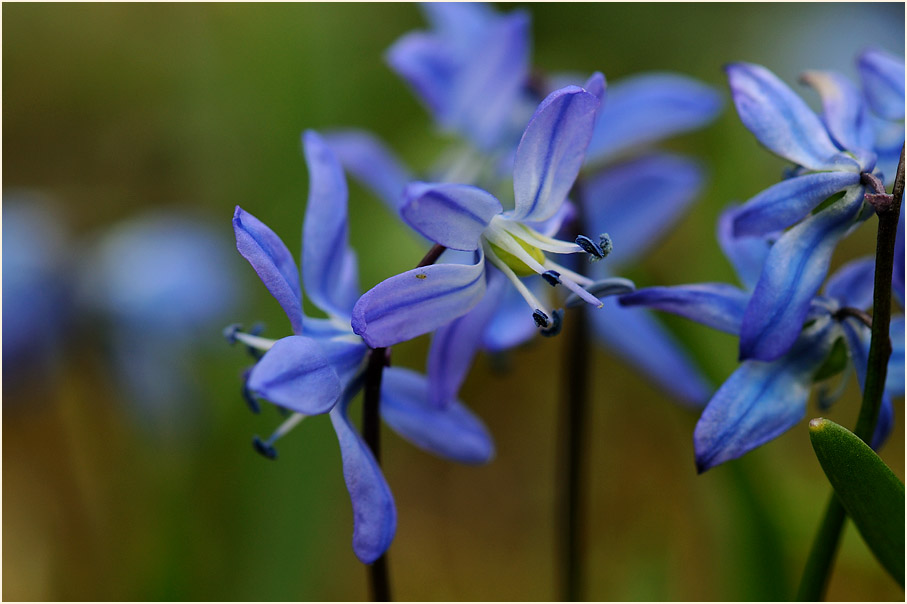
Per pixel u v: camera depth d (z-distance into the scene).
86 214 0.58
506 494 0.51
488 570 0.50
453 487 0.51
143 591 0.37
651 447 0.50
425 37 0.32
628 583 0.36
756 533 0.33
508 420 0.53
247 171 0.46
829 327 0.26
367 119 0.51
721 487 0.34
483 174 0.33
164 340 0.41
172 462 0.40
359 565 0.47
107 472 0.45
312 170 0.26
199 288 0.42
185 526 0.37
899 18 0.49
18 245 0.41
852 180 0.25
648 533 0.38
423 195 0.25
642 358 0.32
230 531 0.38
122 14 0.58
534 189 0.26
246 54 0.46
